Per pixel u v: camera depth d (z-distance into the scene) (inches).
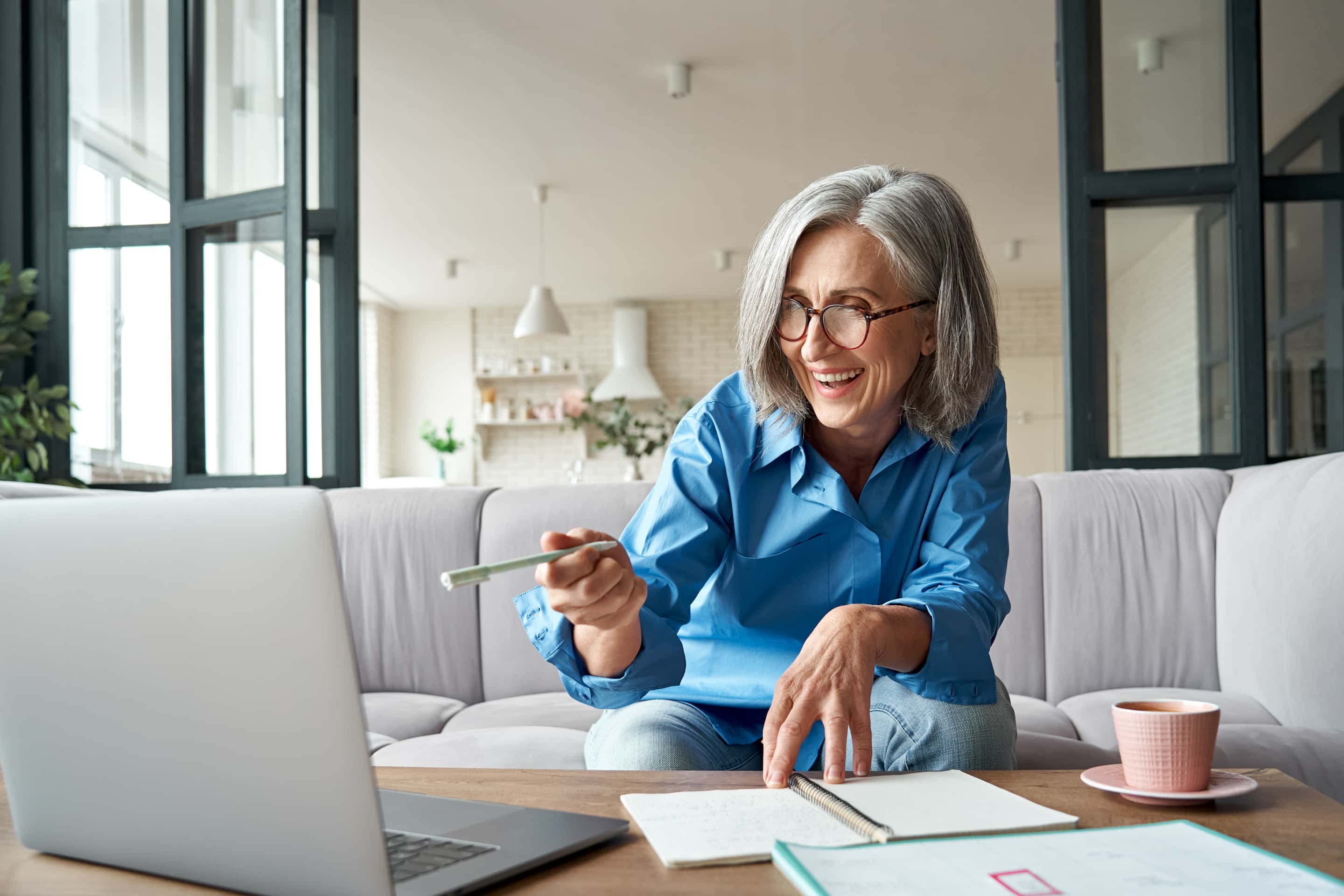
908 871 23.9
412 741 70.7
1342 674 66.5
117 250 127.8
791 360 47.1
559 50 188.1
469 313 389.4
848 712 35.2
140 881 26.6
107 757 26.4
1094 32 118.6
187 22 126.3
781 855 25.4
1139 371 116.3
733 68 196.2
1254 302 113.7
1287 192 116.3
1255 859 24.6
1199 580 87.8
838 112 217.3
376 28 179.2
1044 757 63.1
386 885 22.9
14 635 27.2
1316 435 116.3
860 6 173.6
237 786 24.3
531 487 96.8
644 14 175.8
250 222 120.0
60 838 28.3
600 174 252.7
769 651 50.9
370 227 293.1
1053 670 88.3
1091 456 115.5
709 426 51.3
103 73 130.0
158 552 24.5
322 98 133.3
